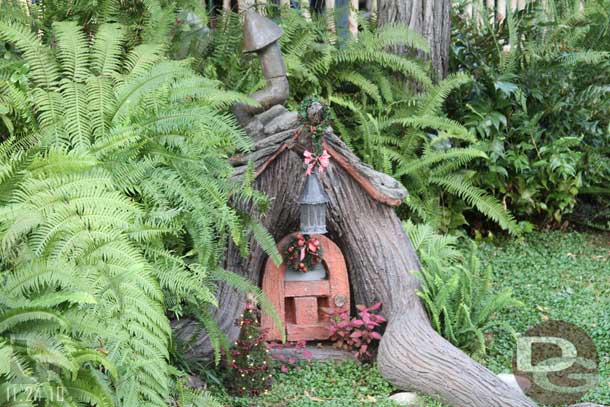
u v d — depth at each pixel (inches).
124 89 188.7
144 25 246.5
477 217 315.6
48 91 193.3
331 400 193.3
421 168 287.1
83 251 156.0
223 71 265.9
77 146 178.7
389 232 219.9
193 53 257.3
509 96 308.8
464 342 214.7
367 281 218.1
